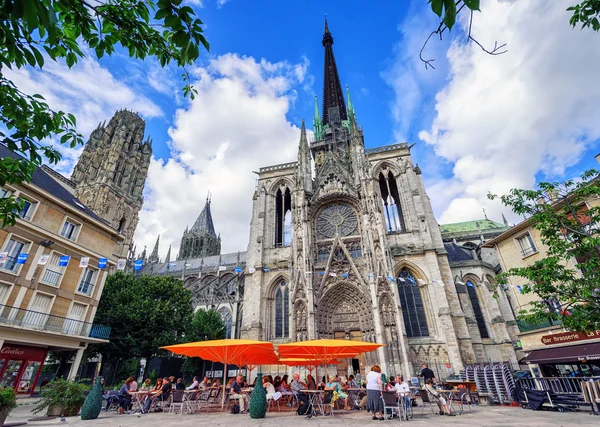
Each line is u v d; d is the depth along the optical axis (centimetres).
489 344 4353
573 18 773
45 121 769
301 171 5478
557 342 2498
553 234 1702
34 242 2928
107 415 1864
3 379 2586
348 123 6981
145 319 4281
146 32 649
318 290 4478
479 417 1572
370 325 4153
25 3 343
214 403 2583
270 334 4531
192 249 11994
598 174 1612
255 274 4916
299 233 4694
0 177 795
